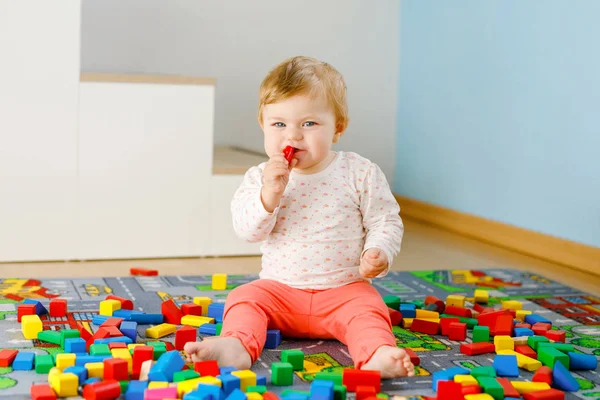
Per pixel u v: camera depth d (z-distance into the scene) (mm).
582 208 2330
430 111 3182
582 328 1640
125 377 1157
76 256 2236
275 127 1408
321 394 1062
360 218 1454
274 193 1349
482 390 1147
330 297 1404
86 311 1620
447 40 3049
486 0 2797
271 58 3211
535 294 1968
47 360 1216
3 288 1831
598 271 2260
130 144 2244
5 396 1096
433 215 3145
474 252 2578
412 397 1135
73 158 2199
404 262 2363
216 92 3148
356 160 1486
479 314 1646
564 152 2408
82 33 2945
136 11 3006
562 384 1227
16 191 2164
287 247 1435
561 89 2418
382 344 1228
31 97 2143
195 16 3086
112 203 2250
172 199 2305
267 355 1347
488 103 2797
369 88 3383
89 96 2188
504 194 2715
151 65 3051
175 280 2002
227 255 2383
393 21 3383
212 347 1204
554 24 2445
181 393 1081
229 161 2539
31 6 2109
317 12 3258
